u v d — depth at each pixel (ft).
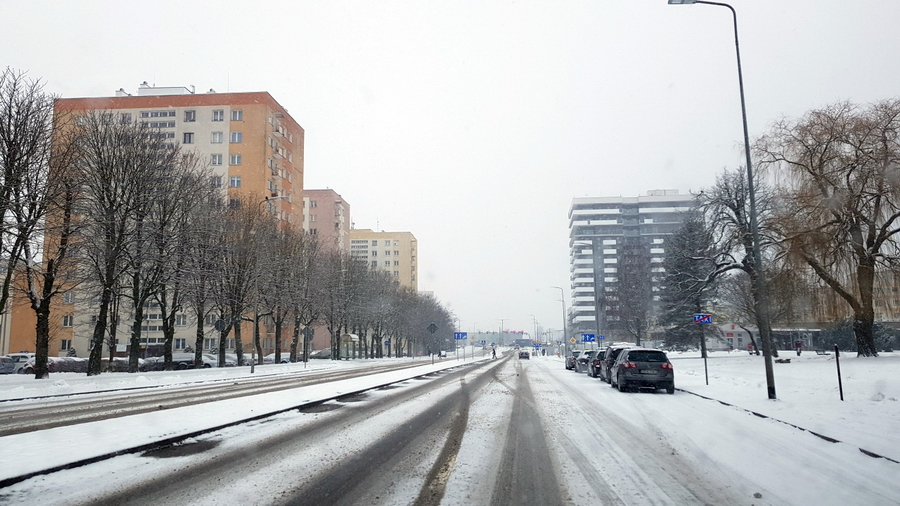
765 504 20.25
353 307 211.82
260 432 36.94
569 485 23.04
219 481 23.62
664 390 70.38
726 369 103.60
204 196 121.70
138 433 34.30
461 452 30.09
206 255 122.21
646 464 26.81
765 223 100.63
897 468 25.30
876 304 105.19
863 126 91.86
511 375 110.73
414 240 539.70
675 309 184.44
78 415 47.26
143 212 104.27
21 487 22.61
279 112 248.11
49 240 93.40
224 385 85.30
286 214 255.70
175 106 236.02
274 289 146.82
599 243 435.94
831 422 37.22
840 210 92.48
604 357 92.89
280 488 22.53
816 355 150.10
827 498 20.84
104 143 101.09
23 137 82.43
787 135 98.32
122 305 148.87
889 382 62.18
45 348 92.07
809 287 98.12
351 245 513.86
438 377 103.60
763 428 37.09
